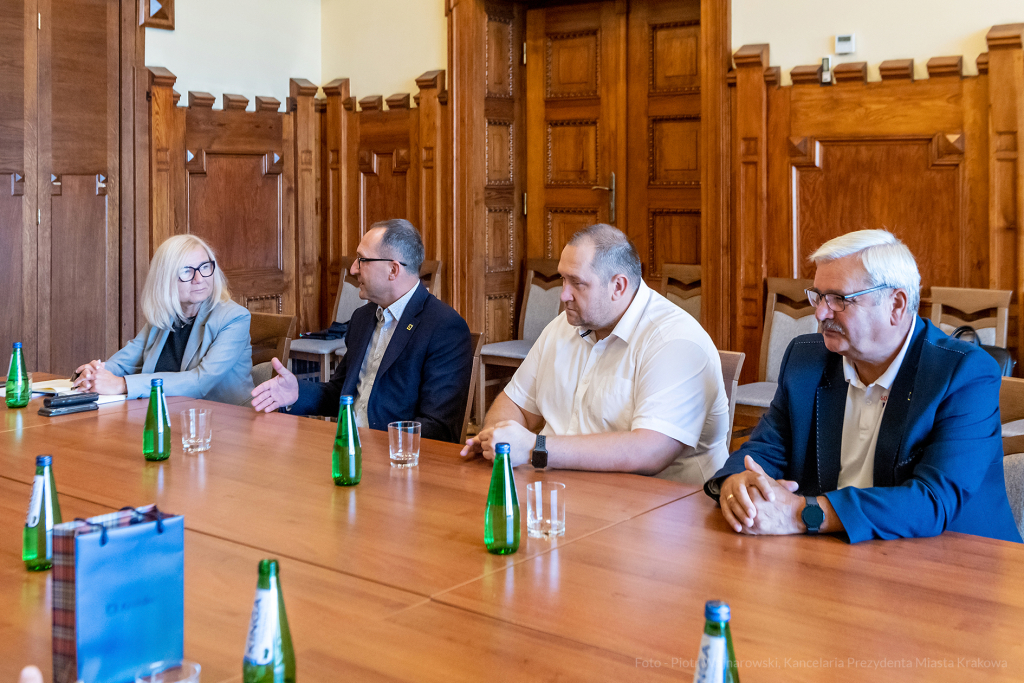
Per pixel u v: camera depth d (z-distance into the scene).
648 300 2.50
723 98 4.81
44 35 5.22
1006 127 4.16
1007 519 1.92
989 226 4.25
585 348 2.60
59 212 5.36
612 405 2.47
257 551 1.62
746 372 4.89
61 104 5.32
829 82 4.56
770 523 1.70
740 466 2.04
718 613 0.90
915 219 4.45
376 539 1.68
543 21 5.86
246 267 6.16
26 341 5.30
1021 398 2.20
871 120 4.49
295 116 6.32
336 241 6.47
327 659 1.20
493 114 5.80
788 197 4.73
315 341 5.78
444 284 5.93
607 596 1.42
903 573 1.51
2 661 1.21
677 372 2.35
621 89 5.59
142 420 2.72
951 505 1.74
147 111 5.60
